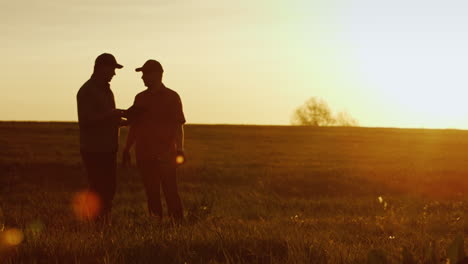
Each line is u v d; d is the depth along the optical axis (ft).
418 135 209.15
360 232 28.81
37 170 95.50
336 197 71.15
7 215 35.32
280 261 18.06
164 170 32.40
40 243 19.16
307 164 109.81
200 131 207.72
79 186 86.02
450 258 11.97
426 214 38.93
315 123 377.91
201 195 64.69
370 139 186.91
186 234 21.88
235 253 18.71
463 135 212.23
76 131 180.34
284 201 57.88
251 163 110.42
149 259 18.06
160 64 32.45
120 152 122.93
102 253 18.47
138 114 29.66
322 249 19.19
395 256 16.78
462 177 85.56
